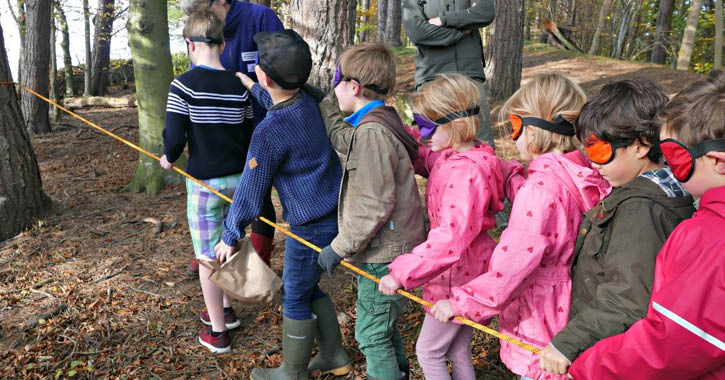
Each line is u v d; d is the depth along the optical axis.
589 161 1.91
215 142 2.73
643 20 29.48
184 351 3.02
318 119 2.37
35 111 10.95
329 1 5.10
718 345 1.15
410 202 2.21
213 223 2.85
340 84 2.32
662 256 1.30
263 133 2.24
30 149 4.77
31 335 3.15
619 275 1.46
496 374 2.77
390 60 2.30
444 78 2.16
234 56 3.28
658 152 1.53
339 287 3.71
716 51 17.39
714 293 1.15
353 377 2.77
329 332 2.71
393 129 2.14
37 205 4.82
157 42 5.61
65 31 18.23
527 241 1.76
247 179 2.29
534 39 31.78
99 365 2.89
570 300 1.86
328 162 2.37
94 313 3.36
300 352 2.54
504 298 1.78
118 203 5.44
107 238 4.53
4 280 3.79
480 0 3.92
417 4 4.00
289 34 2.23
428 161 2.46
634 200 1.47
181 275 3.89
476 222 1.98
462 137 2.14
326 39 5.20
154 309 3.44
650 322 1.26
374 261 2.21
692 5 16.98
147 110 5.73
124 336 3.14
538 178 1.81
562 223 1.79
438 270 1.96
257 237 3.28
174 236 4.59
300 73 2.21
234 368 2.86
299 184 2.32
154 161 5.82
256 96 2.71
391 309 2.28
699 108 1.21
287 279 2.48
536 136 1.89
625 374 1.30
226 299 3.16
